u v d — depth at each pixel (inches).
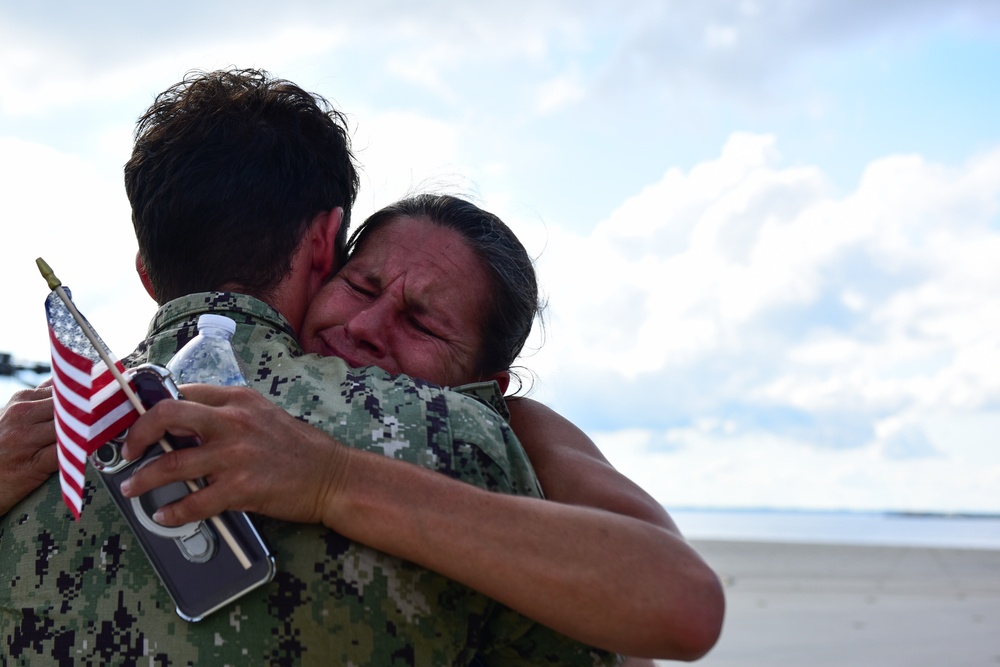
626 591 54.8
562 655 60.7
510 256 80.8
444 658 57.3
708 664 346.0
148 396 53.7
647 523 58.5
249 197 67.1
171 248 67.2
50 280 53.2
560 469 66.4
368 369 63.3
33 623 57.2
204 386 54.9
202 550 53.9
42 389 66.1
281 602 55.1
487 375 81.9
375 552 56.1
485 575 54.5
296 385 60.7
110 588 56.6
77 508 51.3
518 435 71.3
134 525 54.6
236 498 53.0
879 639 410.3
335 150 72.2
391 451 58.7
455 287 76.3
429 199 81.1
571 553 55.0
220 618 54.8
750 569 874.1
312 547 55.7
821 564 938.7
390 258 75.9
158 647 54.9
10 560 59.2
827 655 367.6
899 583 714.2
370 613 55.5
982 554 1119.0
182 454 52.5
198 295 64.8
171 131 67.8
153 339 64.2
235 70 72.1
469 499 55.7
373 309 73.7
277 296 68.7
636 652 57.2
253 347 63.4
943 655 364.5
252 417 54.1
